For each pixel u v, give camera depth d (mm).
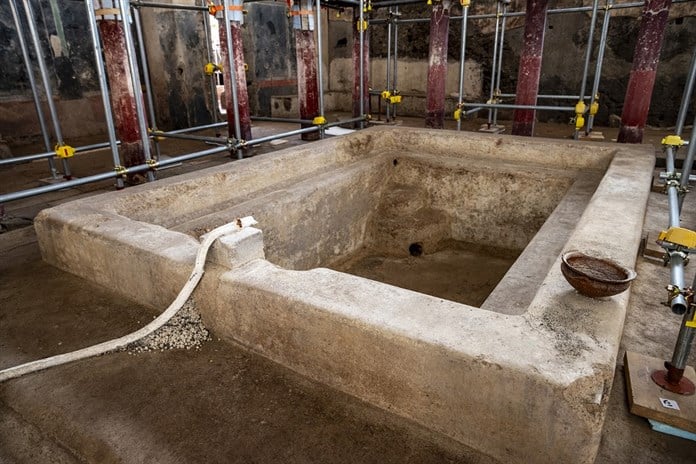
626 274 1535
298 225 3781
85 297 2352
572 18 7137
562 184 4020
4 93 6770
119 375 1778
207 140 4984
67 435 1550
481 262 4434
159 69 8273
